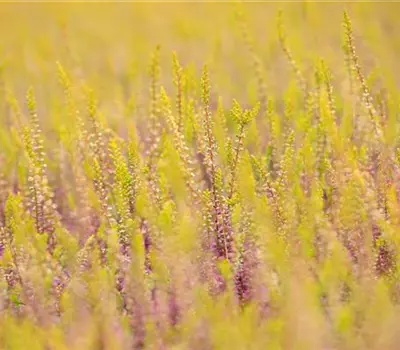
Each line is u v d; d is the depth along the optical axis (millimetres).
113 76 10930
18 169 7301
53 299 6086
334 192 6625
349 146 6855
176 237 6023
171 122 6672
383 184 6516
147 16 13844
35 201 6699
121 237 6316
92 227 7000
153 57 8539
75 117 7723
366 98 6961
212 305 5750
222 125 7145
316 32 10766
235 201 6305
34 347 5566
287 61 9375
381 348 5730
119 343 5895
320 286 5852
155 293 6090
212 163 6375
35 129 7422
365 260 6121
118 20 13938
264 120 8242
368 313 5730
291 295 5770
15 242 6105
